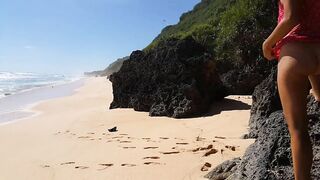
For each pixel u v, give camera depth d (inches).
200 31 1055.6
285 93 99.8
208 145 387.5
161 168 326.3
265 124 232.7
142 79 706.8
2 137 534.0
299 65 97.4
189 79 629.0
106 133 516.1
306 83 100.9
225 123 506.6
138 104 684.1
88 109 822.5
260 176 198.8
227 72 843.4
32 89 1549.0
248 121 498.3
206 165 318.0
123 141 450.3
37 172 349.1
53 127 603.5
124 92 746.2
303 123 99.0
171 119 586.9
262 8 900.0
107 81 2022.6
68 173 337.4
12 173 352.2
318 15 99.7
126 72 753.0
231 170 273.0
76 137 501.4
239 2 1029.8
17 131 581.6
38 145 471.8
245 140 402.9
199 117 577.6
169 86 641.0
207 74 636.1
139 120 601.9
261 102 414.0
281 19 102.4
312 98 215.8
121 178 309.1
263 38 839.7
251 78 777.6
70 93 1339.8
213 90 640.4
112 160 365.1
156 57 700.7
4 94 1298.0
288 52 99.7
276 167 200.4
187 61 647.8
